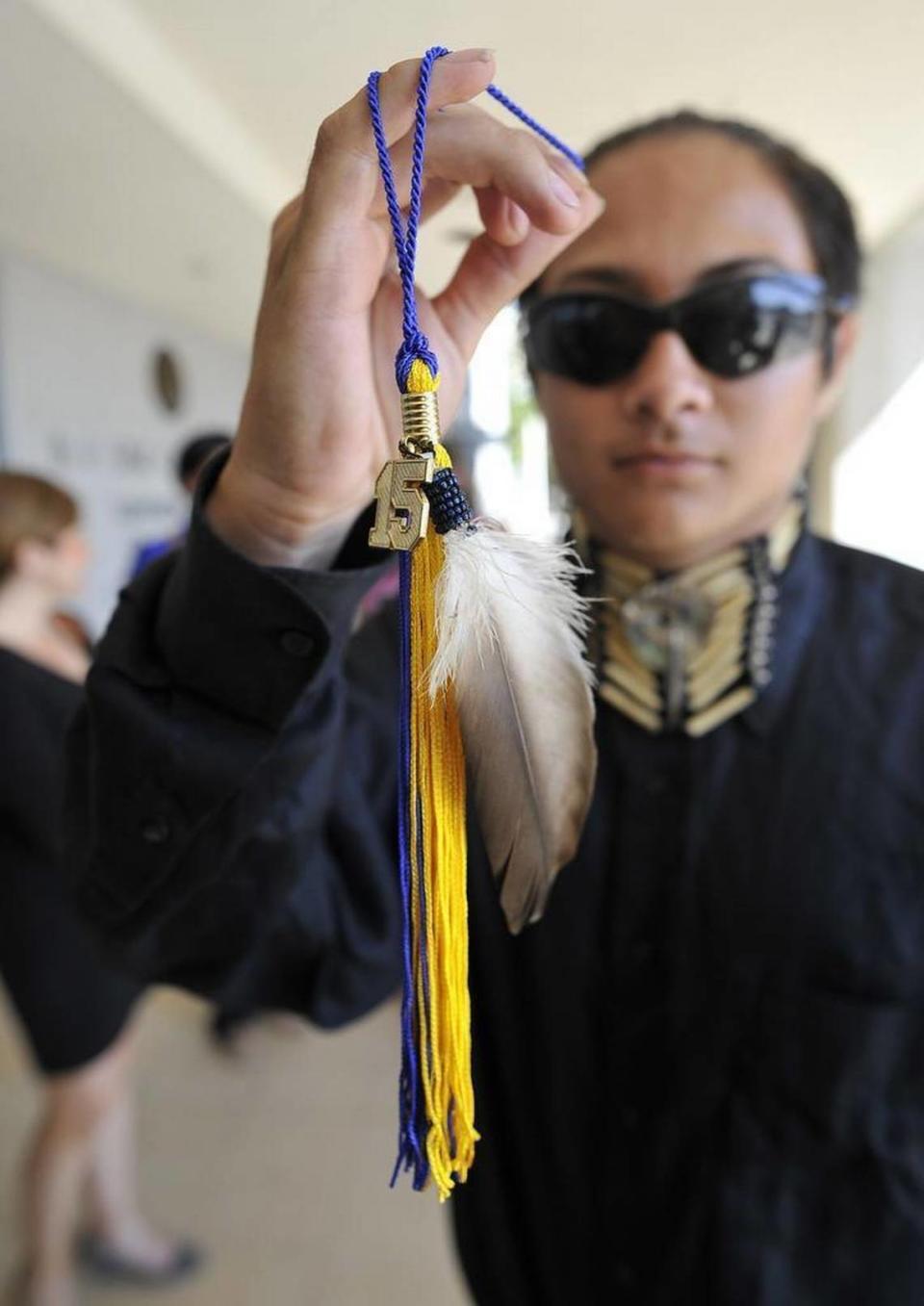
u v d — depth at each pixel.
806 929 0.39
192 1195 1.07
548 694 0.24
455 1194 0.47
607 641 0.43
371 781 0.43
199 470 0.30
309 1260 0.98
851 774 0.40
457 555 0.23
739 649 0.41
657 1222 0.41
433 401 0.24
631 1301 0.42
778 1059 0.39
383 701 0.44
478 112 0.28
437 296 0.31
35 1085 1.28
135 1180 1.09
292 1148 1.14
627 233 0.37
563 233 0.29
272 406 0.26
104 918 0.34
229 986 0.38
